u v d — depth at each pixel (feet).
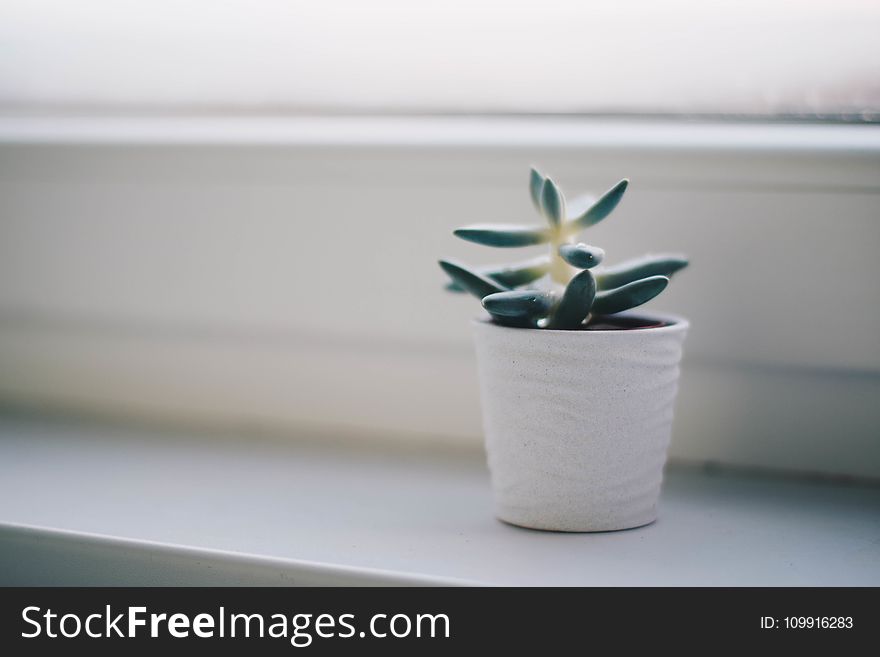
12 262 3.54
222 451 3.03
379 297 3.15
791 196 2.72
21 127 3.46
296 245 3.22
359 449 3.07
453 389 3.08
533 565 2.00
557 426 2.17
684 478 2.77
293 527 2.25
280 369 3.27
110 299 3.45
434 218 3.08
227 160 3.20
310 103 3.31
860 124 2.82
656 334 2.17
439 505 2.47
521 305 2.13
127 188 3.38
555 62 3.08
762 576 1.95
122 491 2.56
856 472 2.71
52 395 3.54
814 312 2.72
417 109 3.22
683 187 2.83
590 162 2.89
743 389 2.80
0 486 2.58
